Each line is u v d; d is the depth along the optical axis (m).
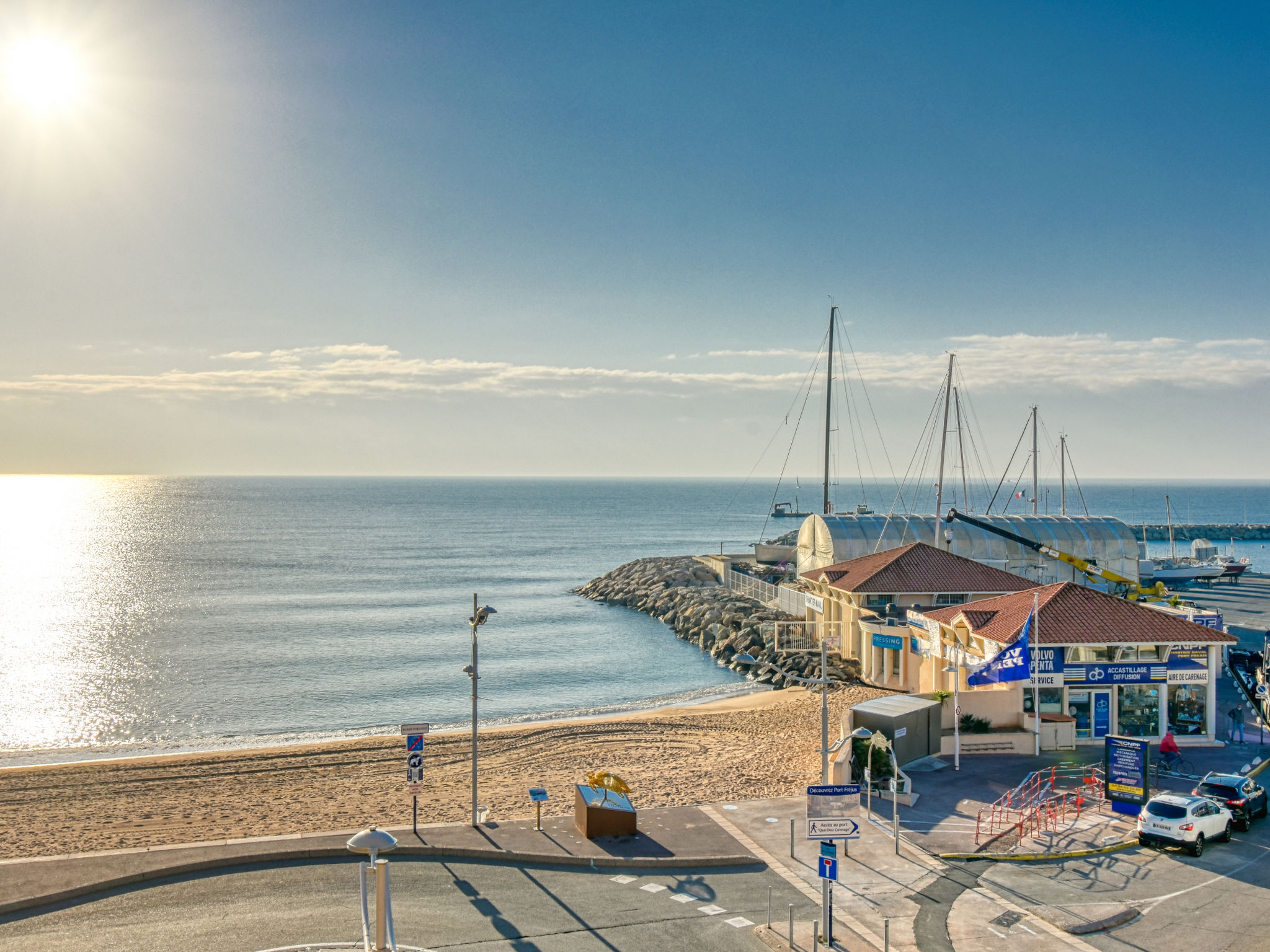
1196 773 34.75
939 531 74.00
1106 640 38.12
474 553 183.00
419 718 57.91
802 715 50.00
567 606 109.88
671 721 50.84
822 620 68.69
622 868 25.56
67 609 102.62
